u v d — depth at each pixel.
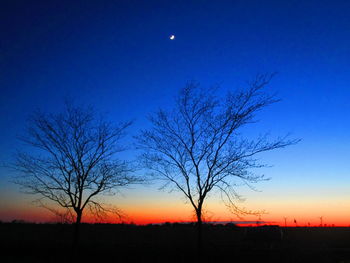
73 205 22.14
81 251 29.55
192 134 21.95
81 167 22.66
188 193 21.66
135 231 58.34
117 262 24.78
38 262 24.38
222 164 21.27
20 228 61.50
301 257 26.28
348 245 36.19
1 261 24.73
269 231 35.94
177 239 46.25
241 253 28.16
